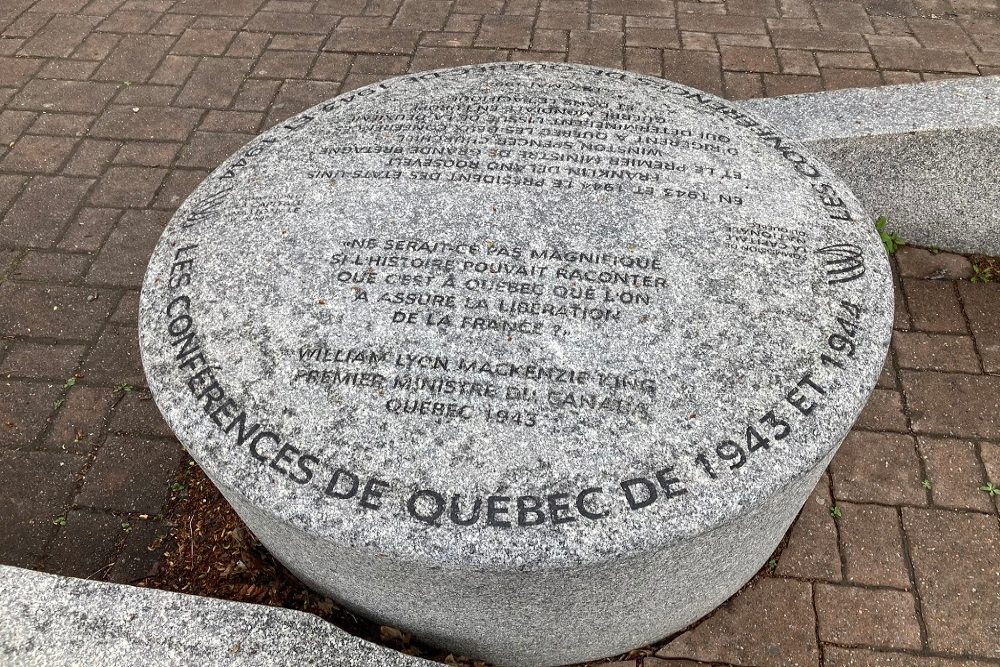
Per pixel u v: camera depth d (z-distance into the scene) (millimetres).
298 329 1961
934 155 3109
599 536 1582
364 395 1812
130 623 1805
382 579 1758
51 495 2691
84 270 3436
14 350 3119
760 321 1955
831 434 1733
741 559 2047
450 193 2361
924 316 3162
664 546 1599
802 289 2039
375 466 1689
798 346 1896
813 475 1882
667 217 2264
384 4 5188
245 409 1801
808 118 3180
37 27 4938
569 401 1790
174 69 4598
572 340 1917
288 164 2531
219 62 4656
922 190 3232
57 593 1851
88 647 1768
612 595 1805
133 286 3371
